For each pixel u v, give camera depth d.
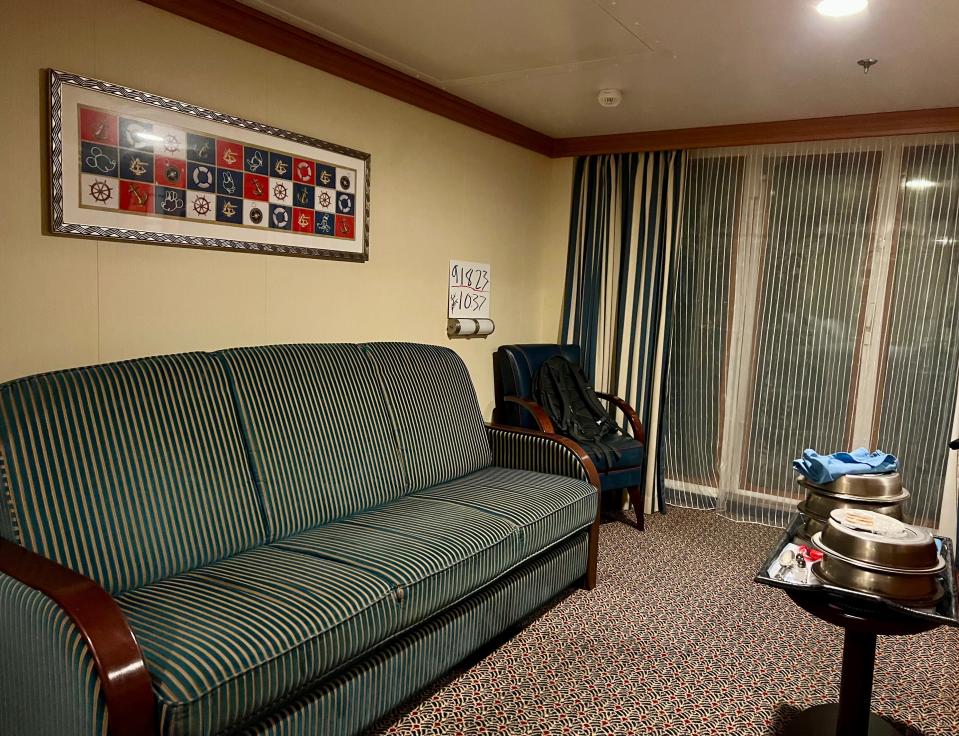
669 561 3.34
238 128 2.53
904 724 2.10
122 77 2.20
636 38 2.62
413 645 2.02
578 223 4.36
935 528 3.62
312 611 1.69
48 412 1.81
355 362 2.73
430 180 3.47
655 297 4.12
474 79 3.21
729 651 2.48
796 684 2.28
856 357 3.75
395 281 3.32
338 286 3.02
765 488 4.01
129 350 2.30
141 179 2.25
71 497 1.78
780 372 3.94
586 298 4.36
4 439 1.71
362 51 2.89
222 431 2.18
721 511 4.15
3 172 1.96
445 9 2.43
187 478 2.04
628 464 3.68
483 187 3.85
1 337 1.99
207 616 1.63
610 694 2.20
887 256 3.64
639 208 4.15
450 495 2.72
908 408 3.65
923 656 2.51
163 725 1.36
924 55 2.64
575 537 2.89
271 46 2.62
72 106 2.06
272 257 2.73
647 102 3.46
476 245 3.85
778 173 3.86
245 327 2.65
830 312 3.80
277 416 2.35
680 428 4.23
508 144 4.03
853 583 1.64
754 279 3.97
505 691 2.20
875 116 3.51
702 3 2.27
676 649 2.49
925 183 3.53
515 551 2.38
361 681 1.84
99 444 1.88
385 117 3.17
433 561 2.04
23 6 1.96
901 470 3.69
